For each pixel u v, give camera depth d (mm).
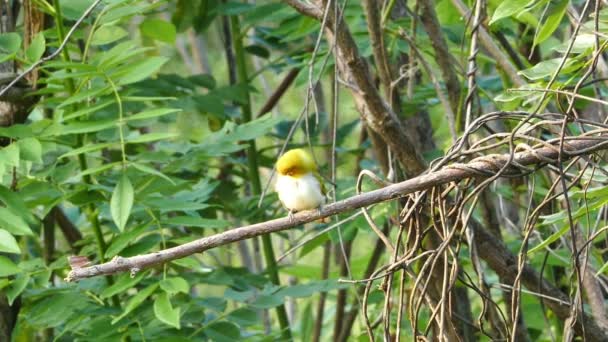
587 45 8078
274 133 14742
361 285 13945
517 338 10352
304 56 12828
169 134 8945
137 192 9828
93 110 9062
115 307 10055
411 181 6984
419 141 12875
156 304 8641
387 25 12234
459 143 7371
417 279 7590
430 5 10781
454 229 7426
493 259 9703
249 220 13172
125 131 11180
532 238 11742
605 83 11594
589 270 9844
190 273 10789
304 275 14633
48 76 10570
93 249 10844
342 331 14453
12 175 10359
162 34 11625
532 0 7652
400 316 7688
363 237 20031
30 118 12992
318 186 8086
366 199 6922
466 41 13422
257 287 11797
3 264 8680
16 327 11188
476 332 11672
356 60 9000
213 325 10188
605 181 8133
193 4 14625
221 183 13242
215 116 13492
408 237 7777
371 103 9094
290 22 13094
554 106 11750
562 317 9883
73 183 10383
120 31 10055
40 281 9664
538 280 9781
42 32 9789
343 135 14234
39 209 13586
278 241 19859
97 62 9719
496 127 12172
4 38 9633
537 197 12109
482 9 10117
